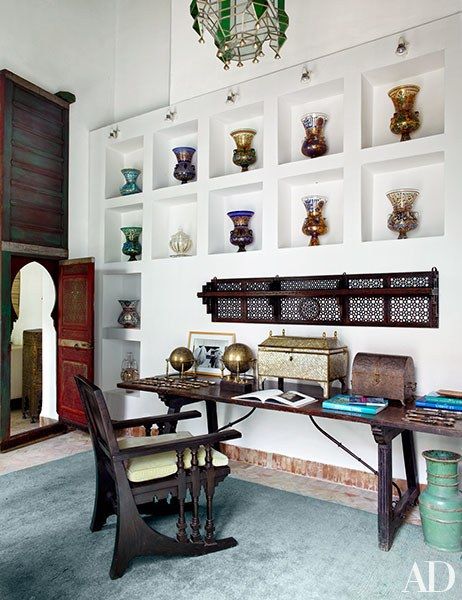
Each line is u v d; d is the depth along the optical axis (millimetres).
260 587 2018
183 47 4172
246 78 3773
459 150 2811
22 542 2391
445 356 2840
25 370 4938
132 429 4395
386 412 2477
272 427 3553
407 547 2361
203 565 2188
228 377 3295
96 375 4680
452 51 2846
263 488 3143
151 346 4285
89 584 2035
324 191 3592
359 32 3262
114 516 2703
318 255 3326
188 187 4066
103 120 4926
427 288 2828
